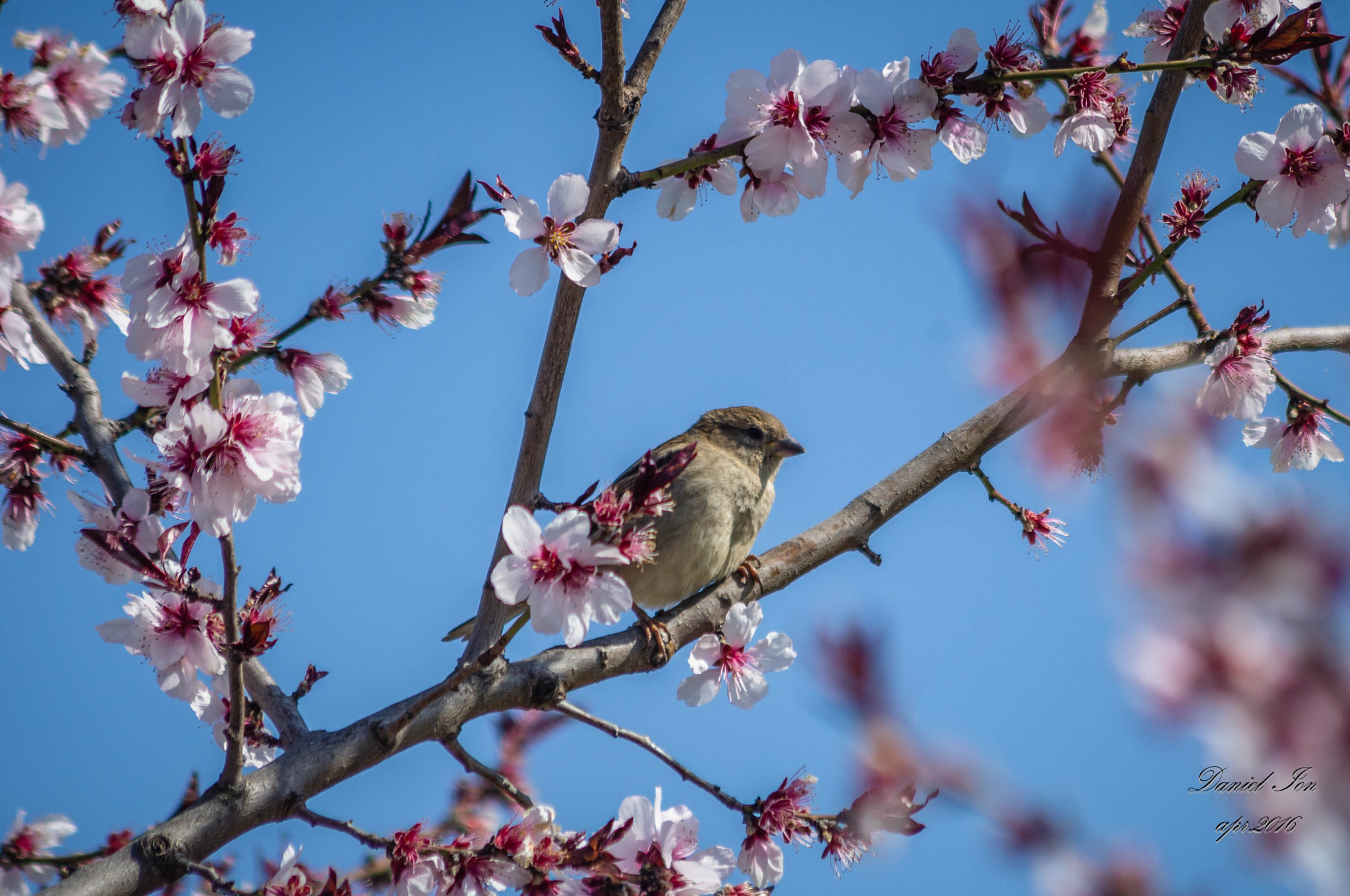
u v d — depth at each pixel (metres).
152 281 5.14
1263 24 6.36
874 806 4.19
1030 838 2.30
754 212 6.53
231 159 5.06
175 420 5.15
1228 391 6.40
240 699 5.45
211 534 5.06
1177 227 6.78
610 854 5.55
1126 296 6.00
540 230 5.72
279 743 6.71
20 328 5.87
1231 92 6.55
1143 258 6.90
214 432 5.02
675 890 5.48
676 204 6.57
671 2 6.17
